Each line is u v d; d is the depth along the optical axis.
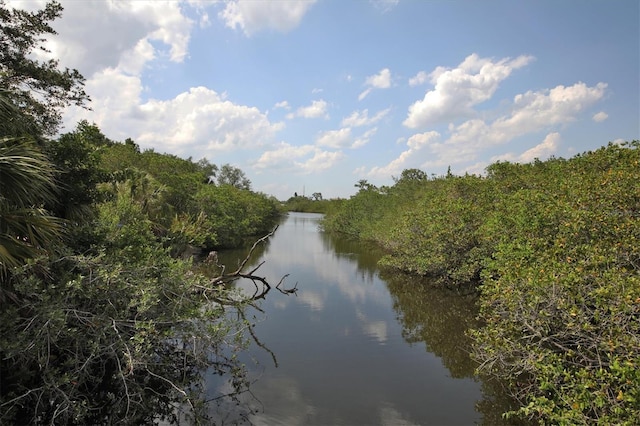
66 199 7.16
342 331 8.65
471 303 11.17
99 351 4.60
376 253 22.72
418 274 14.58
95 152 7.65
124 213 12.45
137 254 6.65
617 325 4.39
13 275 4.49
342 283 13.93
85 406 4.58
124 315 5.07
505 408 5.42
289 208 115.25
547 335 5.39
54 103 8.30
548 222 7.65
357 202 35.47
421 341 8.08
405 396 5.76
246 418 5.14
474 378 6.34
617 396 3.84
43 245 4.96
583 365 4.96
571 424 3.94
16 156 4.39
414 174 35.44
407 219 15.63
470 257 12.12
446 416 5.23
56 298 4.62
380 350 7.56
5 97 5.55
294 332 8.56
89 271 5.36
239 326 6.66
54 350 4.88
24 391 4.55
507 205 10.44
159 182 19.03
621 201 6.73
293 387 6.01
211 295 7.54
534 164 14.89
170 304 5.79
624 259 5.91
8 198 4.50
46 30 7.86
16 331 4.45
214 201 23.89
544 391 5.26
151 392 5.48
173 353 5.94
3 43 7.50
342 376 6.39
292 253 22.53
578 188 7.72
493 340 5.55
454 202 13.21
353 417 5.18
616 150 9.04
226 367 6.61
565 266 5.56
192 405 4.87
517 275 5.92
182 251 17.00
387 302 11.26
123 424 4.68
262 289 12.80
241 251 23.19
